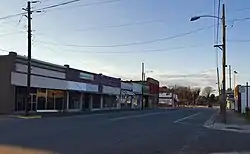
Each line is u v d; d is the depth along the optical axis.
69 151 13.78
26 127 23.58
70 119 35.38
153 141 18.44
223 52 35.72
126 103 82.56
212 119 43.94
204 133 24.52
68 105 54.19
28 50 38.81
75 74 55.97
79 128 24.33
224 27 35.56
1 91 41.84
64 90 52.78
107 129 24.55
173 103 132.38
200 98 173.62
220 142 18.98
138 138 19.62
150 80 104.62
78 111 56.19
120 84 78.12
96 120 34.47
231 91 95.62
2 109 41.69
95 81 63.78
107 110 66.12
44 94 47.75
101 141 17.48
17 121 30.08
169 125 31.27
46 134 19.53
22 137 17.72
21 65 43.31
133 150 14.84
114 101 74.94
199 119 43.50
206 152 15.01
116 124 29.77
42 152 13.21
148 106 102.06
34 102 45.62
